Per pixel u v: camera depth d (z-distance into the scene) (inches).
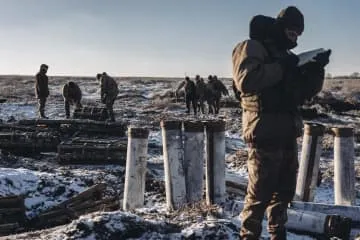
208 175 259.8
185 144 269.7
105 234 193.5
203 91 1069.8
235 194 355.9
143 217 228.5
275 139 145.4
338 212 236.5
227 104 1267.2
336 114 1214.9
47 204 375.6
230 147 685.9
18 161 545.3
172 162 266.7
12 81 2950.3
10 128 684.1
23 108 1218.6
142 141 285.0
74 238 191.2
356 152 673.6
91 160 538.6
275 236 162.2
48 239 194.1
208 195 258.7
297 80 139.4
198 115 1077.1
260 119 144.7
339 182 293.1
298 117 150.5
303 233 219.0
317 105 1290.6
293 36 144.3
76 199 354.9
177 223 213.2
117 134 690.8
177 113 1123.9
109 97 797.9
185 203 261.1
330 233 213.2
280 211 161.2
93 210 351.3
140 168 285.6
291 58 138.4
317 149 287.4
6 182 380.2
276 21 144.3
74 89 855.1
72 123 694.5
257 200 152.8
